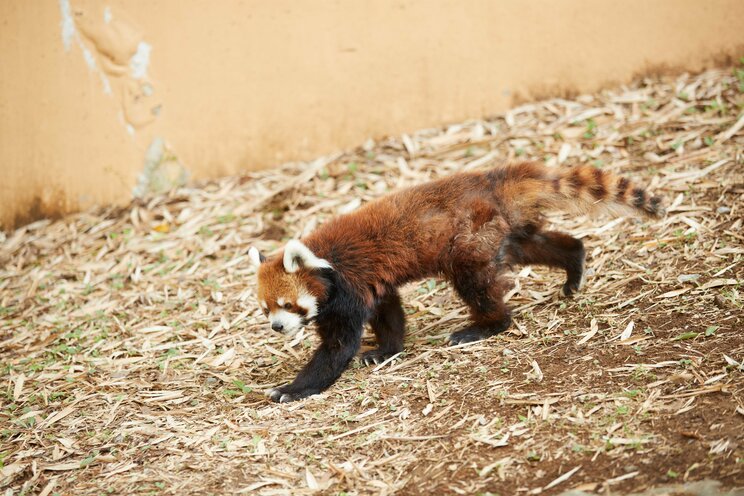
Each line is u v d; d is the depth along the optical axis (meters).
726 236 7.93
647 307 7.13
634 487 4.98
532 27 11.32
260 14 11.17
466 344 7.22
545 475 5.27
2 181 11.59
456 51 11.39
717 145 9.63
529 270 8.50
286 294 6.88
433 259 7.20
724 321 6.62
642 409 5.70
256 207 10.70
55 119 11.47
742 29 11.18
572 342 6.85
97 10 11.08
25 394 7.60
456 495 5.23
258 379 7.41
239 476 5.84
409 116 11.56
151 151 11.50
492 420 5.96
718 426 5.36
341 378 7.18
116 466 6.19
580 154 10.19
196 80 11.35
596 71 11.46
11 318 9.51
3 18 11.23
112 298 9.43
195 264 9.79
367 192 10.45
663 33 11.29
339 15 11.23
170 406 7.04
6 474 6.29
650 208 7.36
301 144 11.56
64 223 11.46
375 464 5.73
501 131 11.14
